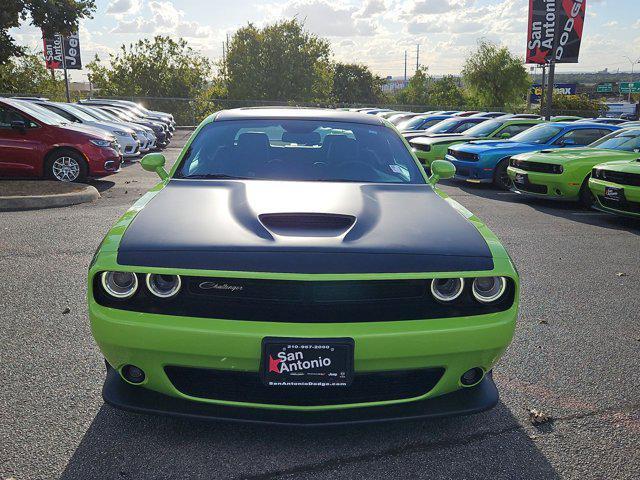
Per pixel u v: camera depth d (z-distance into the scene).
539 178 9.21
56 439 2.47
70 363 3.17
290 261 2.26
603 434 2.65
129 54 34.47
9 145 9.59
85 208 7.74
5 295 4.21
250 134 3.76
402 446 2.50
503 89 52.09
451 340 2.26
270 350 2.17
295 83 39.00
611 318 4.21
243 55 38.91
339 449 2.46
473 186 11.87
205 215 2.67
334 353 2.19
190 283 2.25
